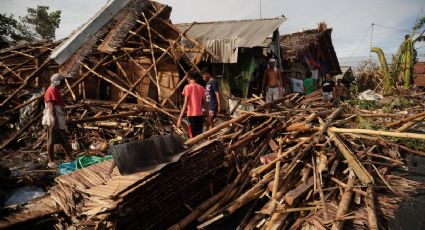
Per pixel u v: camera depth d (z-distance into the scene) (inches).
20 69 427.8
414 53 776.9
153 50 397.4
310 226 136.0
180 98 409.4
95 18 370.3
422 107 483.8
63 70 332.5
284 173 175.5
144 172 133.3
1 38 729.0
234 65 468.1
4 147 275.7
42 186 188.9
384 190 183.3
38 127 305.4
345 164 199.6
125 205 120.1
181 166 151.2
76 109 327.6
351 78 980.6
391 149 248.4
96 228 115.8
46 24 1217.4
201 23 583.5
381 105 509.7
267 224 138.3
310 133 227.3
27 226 128.3
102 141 279.6
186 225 145.9
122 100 335.3
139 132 293.3
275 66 457.7
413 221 148.7
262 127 240.4
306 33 671.8
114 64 419.5
